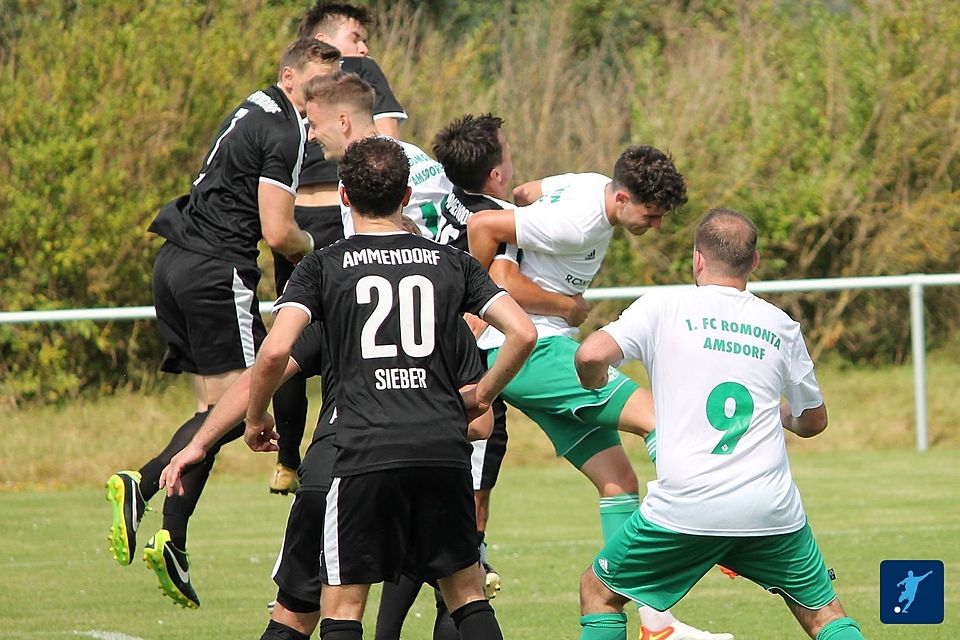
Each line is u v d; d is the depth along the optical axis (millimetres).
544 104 64688
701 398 16797
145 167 56000
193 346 22375
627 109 67312
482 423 17953
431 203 23109
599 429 21828
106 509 37938
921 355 47562
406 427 15797
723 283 17531
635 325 17156
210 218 22234
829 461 45406
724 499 16516
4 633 22984
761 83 66188
